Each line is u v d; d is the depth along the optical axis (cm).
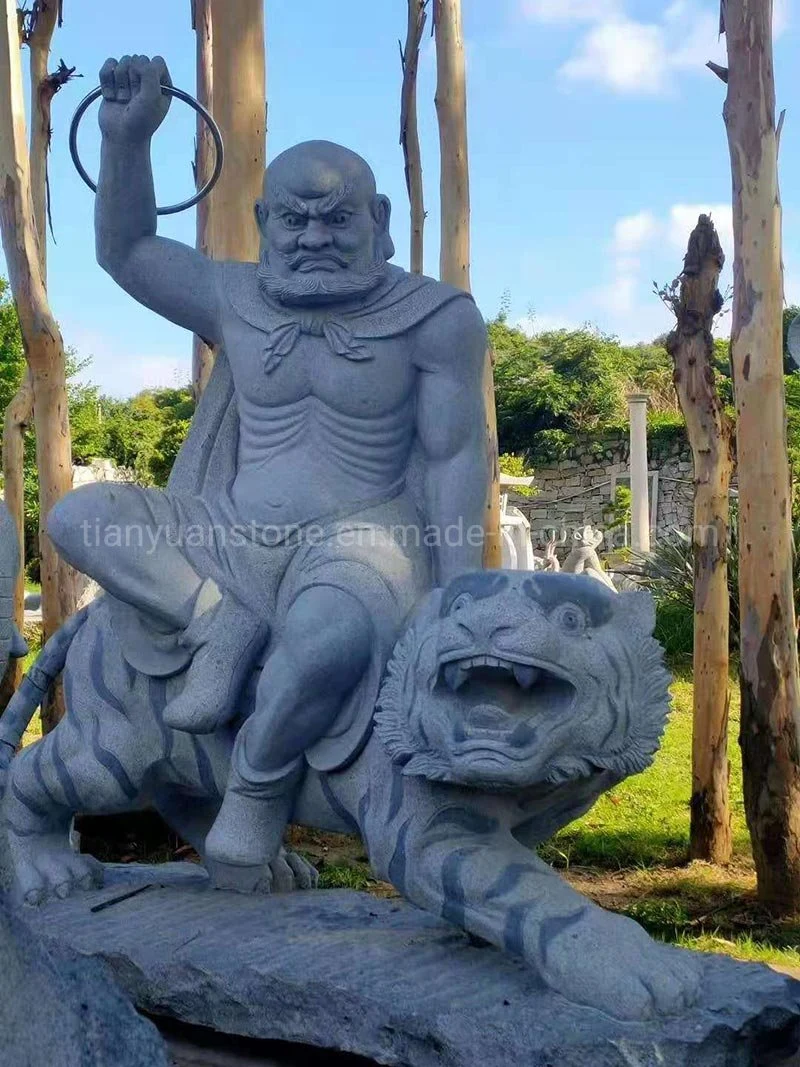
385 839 256
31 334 661
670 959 225
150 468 2339
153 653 288
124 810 305
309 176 279
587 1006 217
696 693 616
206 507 294
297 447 288
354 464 287
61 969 143
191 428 308
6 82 641
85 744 297
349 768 268
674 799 737
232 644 276
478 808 251
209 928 270
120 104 287
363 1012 227
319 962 244
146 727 293
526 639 225
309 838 642
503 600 230
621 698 237
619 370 2591
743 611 539
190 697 274
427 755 242
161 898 295
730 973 237
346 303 288
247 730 271
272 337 286
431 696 240
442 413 287
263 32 525
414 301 287
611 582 1551
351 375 284
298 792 277
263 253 294
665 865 609
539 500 2319
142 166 292
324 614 263
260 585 282
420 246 857
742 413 548
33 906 291
